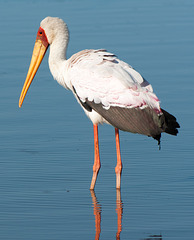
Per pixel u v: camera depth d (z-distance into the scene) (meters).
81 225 10.19
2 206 11.01
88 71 12.16
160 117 11.34
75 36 25.09
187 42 24.50
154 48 23.55
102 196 11.63
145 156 13.76
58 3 33.22
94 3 33.28
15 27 27.16
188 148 14.16
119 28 26.73
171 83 19.44
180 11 30.64
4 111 17.36
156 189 11.88
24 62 22.17
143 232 9.83
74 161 13.51
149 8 31.67
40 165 13.20
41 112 17.30
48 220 10.40
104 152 14.12
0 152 14.04
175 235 9.69
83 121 16.56
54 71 13.20
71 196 11.59
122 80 11.73
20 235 9.75
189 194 11.54
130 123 11.58
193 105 17.36
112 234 9.79
